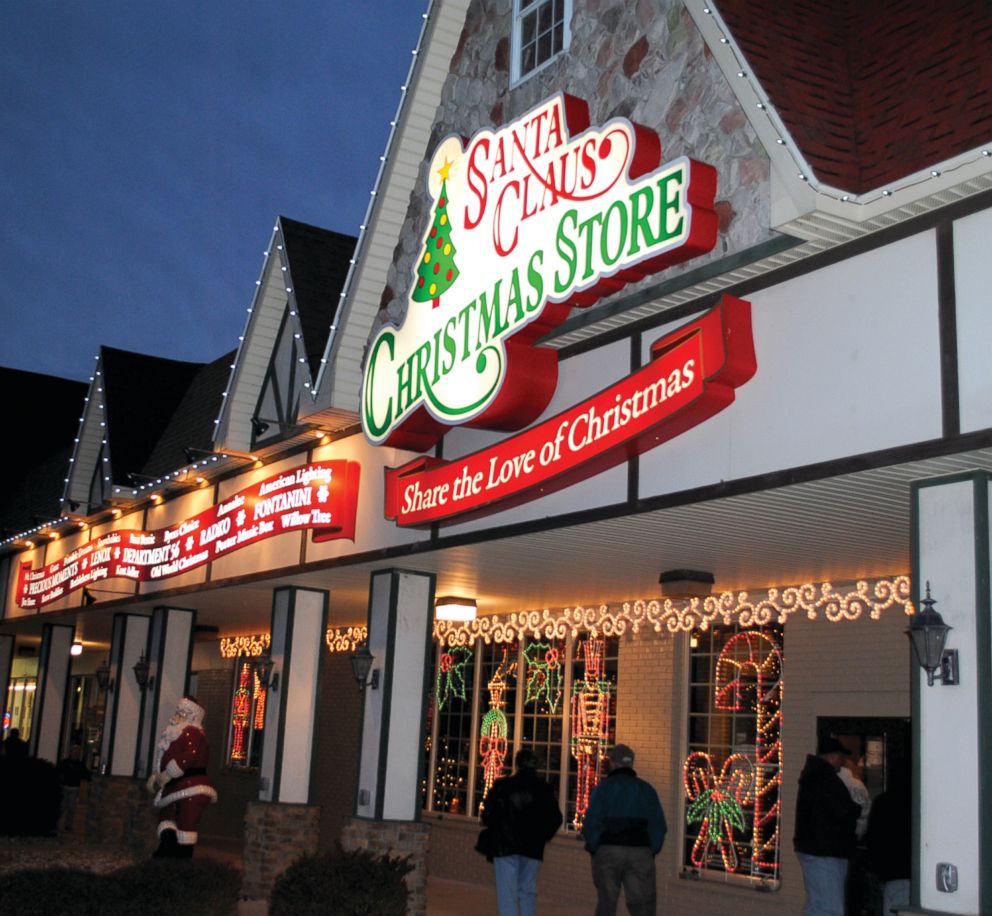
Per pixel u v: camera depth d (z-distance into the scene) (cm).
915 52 876
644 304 954
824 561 1136
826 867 1004
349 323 1372
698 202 894
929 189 758
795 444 836
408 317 1233
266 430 1591
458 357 1131
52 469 2842
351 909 884
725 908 1307
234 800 2306
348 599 1684
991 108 768
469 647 1808
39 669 2472
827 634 1268
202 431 2011
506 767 1683
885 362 790
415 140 1364
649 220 917
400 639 1346
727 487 877
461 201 1175
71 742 3219
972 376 740
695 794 1384
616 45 1069
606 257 955
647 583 1338
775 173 833
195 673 2552
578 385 1041
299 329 1496
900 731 1181
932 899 734
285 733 1523
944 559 772
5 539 2689
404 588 1360
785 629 1312
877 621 1219
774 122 834
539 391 1061
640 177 934
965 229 760
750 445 867
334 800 2002
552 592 1462
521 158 1087
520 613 1681
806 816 1019
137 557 1922
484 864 1686
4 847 1548
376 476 1347
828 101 880
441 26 1337
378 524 1322
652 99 1005
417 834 1304
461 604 1541
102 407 2223
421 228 1334
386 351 1262
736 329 866
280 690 1531
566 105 1035
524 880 1130
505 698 1712
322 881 898
